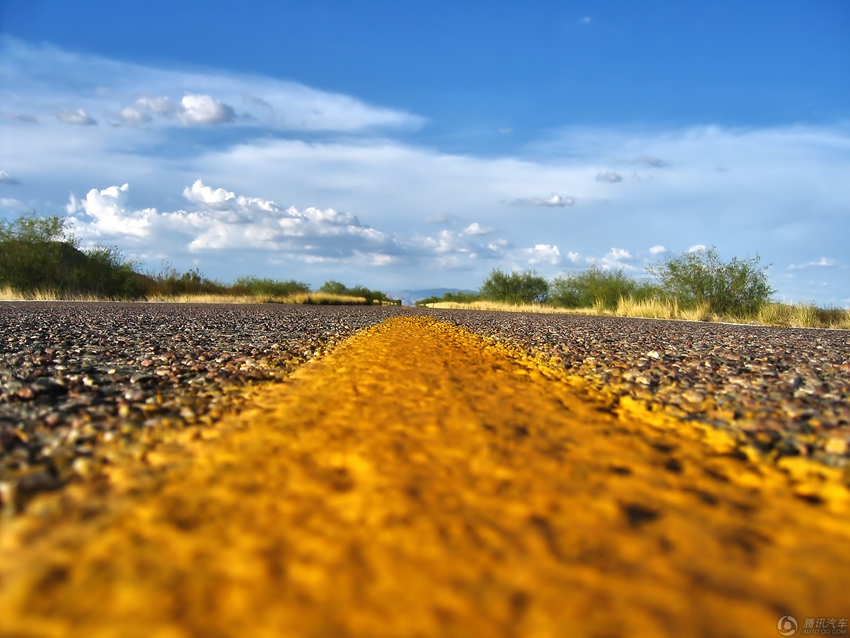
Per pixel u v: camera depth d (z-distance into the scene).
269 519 1.24
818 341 7.56
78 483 1.52
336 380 3.09
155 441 1.93
